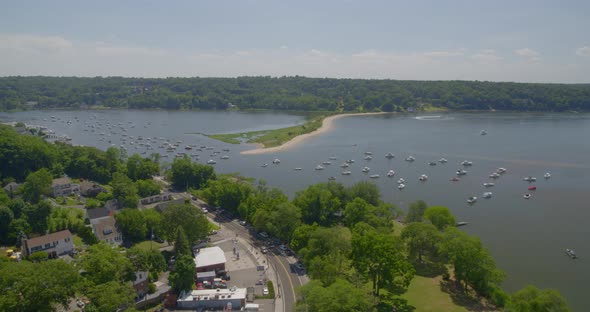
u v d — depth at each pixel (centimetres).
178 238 15075
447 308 12694
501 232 19412
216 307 12675
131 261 13188
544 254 17038
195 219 16400
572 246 17762
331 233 14500
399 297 13300
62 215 18738
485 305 12938
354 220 18475
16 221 16900
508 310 11594
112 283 11669
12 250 15562
